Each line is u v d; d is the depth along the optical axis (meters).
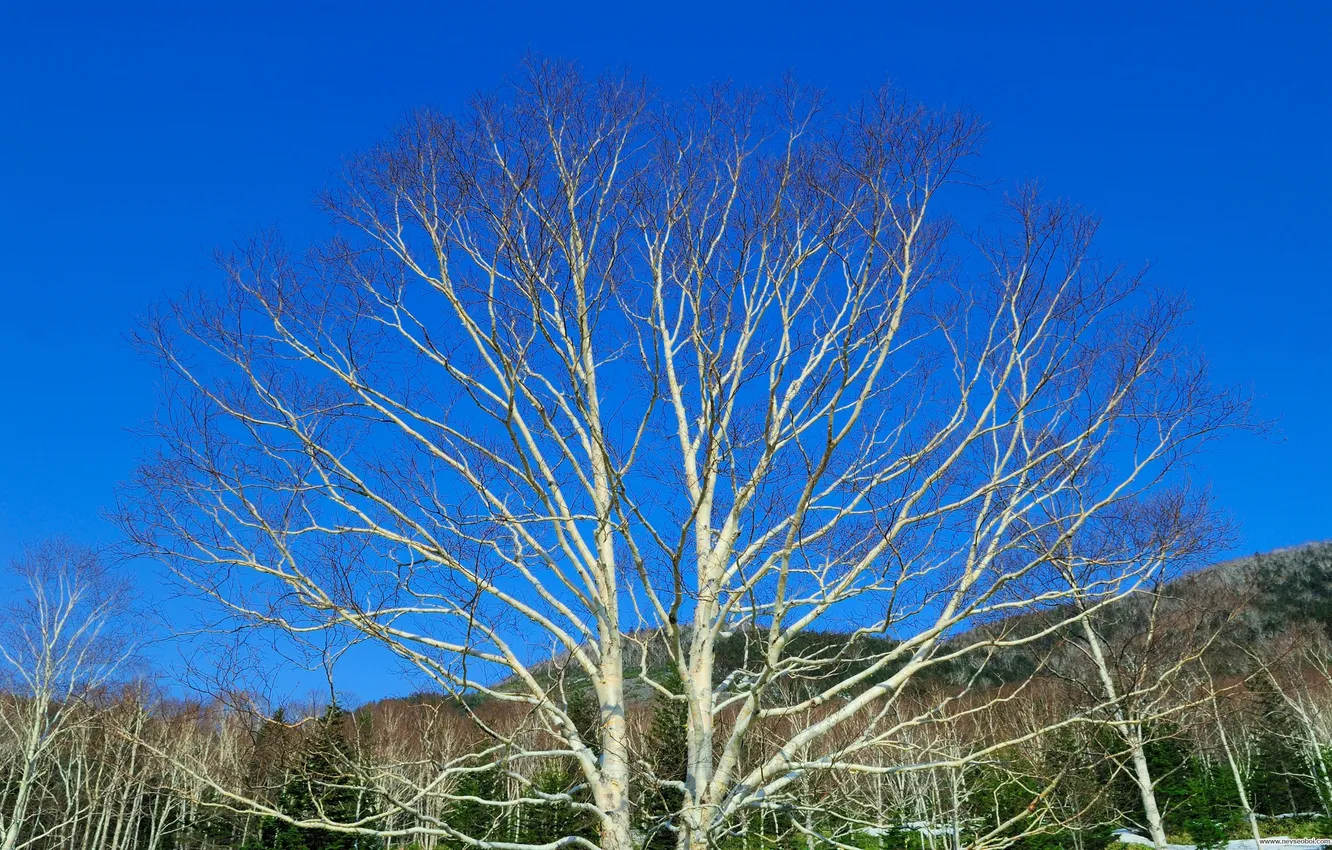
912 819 23.80
